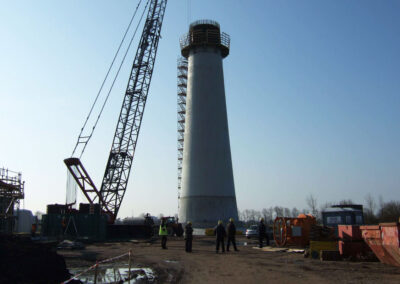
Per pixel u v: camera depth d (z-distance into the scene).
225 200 46.44
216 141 47.88
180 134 61.75
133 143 50.47
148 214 45.75
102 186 49.72
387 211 84.12
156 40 52.28
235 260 18.61
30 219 54.59
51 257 14.16
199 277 13.79
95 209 40.28
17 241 15.02
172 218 48.94
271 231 43.72
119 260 19.61
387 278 12.91
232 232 23.55
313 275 13.70
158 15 52.72
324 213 42.31
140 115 50.66
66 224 36.84
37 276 12.78
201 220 45.16
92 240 35.06
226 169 47.72
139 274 15.00
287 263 17.19
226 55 53.47
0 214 35.59
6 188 36.59
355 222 40.50
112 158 50.28
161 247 27.66
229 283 12.48
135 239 37.66
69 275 14.42
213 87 49.84
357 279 12.73
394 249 15.55
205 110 48.62
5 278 11.65
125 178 49.97
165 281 13.24
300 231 26.19
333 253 18.05
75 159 43.47
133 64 51.53
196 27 52.62
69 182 42.84
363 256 17.72
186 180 47.25
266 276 13.65
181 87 60.88
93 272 15.77
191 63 51.34
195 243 31.33
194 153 47.47
